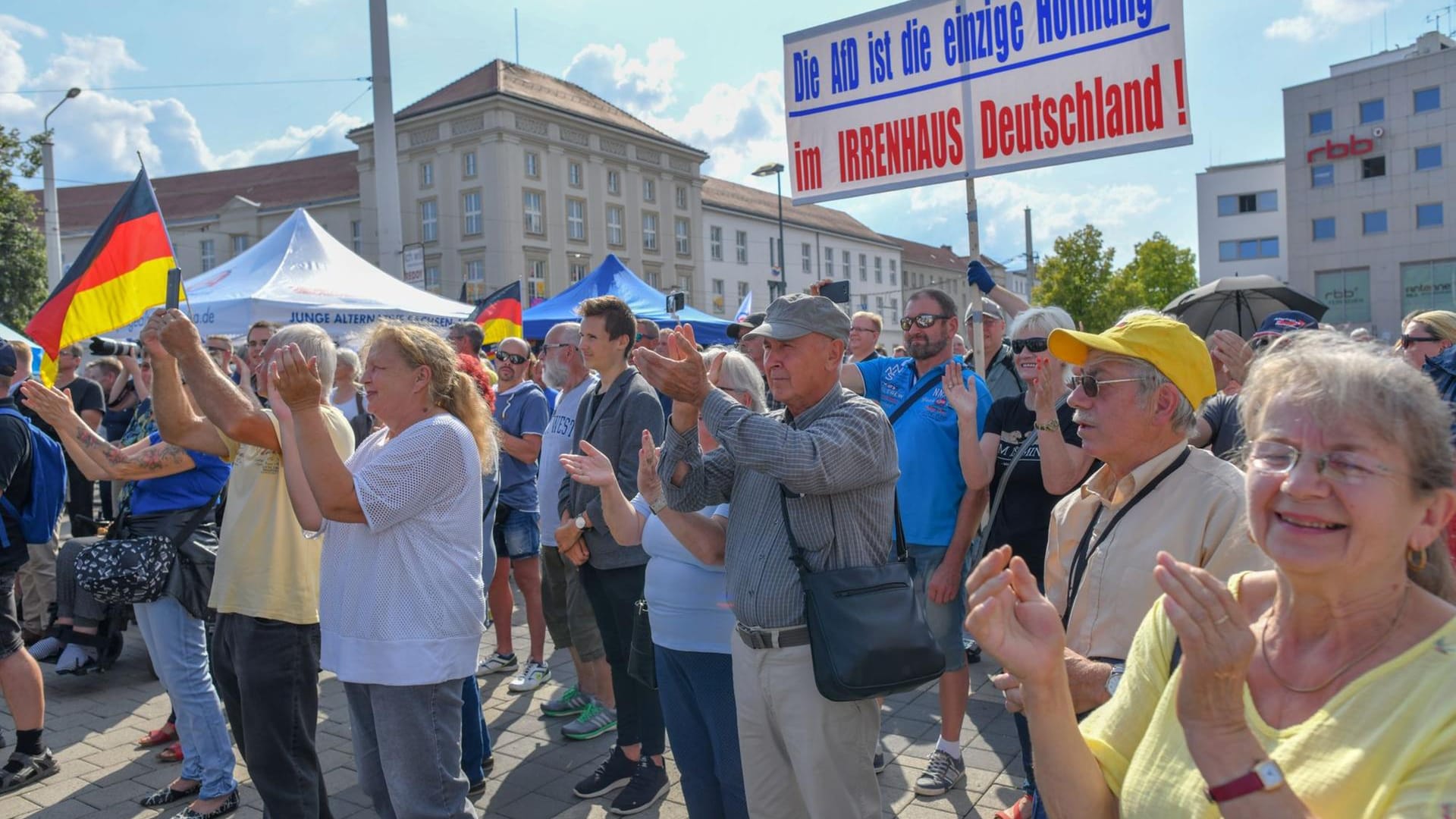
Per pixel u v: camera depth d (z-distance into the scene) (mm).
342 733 4441
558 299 12570
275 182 45594
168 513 3650
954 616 3648
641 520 3002
